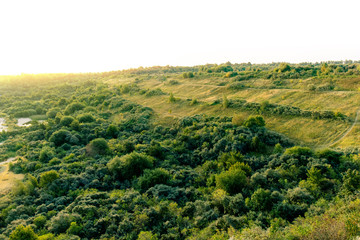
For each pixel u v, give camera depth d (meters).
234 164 39.38
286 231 20.27
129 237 26.42
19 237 25.92
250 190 33.41
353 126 47.75
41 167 50.41
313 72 94.25
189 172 43.00
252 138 47.84
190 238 24.58
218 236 22.91
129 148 55.84
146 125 72.31
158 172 40.50
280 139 48.34
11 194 39.94
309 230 18.42
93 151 55.94
